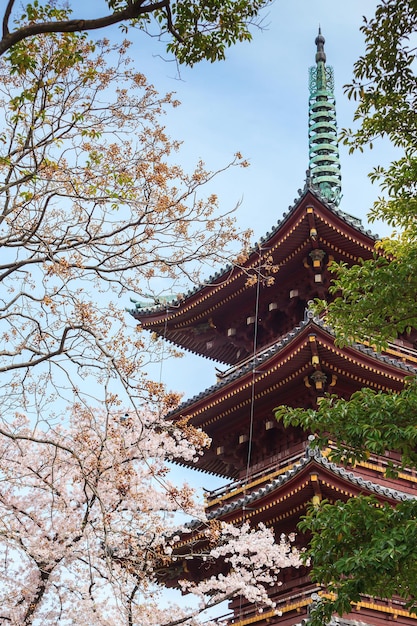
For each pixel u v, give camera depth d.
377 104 21.53
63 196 16.34
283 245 34.56
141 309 39.41
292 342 31.06
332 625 26.70
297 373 32.41
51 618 23.73
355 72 21.19
